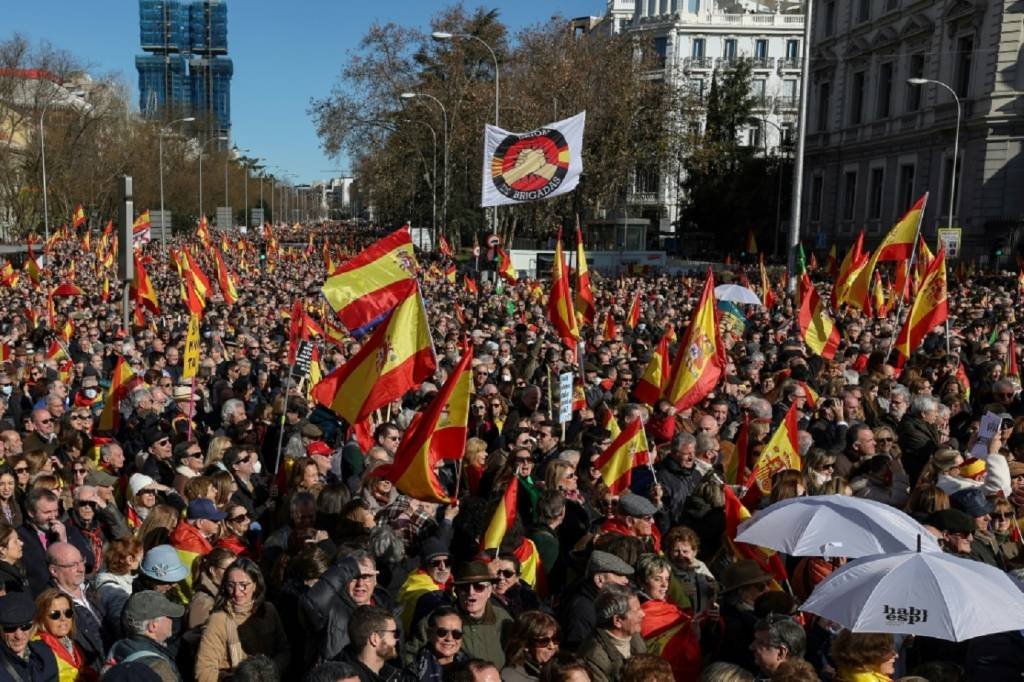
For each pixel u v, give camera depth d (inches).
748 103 2775.6
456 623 192.1
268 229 2906.0
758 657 191.0
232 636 203.8
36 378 531.2
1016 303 1037.2
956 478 294.5
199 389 489.4
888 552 211.9
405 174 2335.1
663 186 3398.1
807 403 438.3
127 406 450.0
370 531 262.2
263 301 1066.1
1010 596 178.7
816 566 244.8
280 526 302.2
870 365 517.7
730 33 3543.3
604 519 289.1
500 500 242.2
